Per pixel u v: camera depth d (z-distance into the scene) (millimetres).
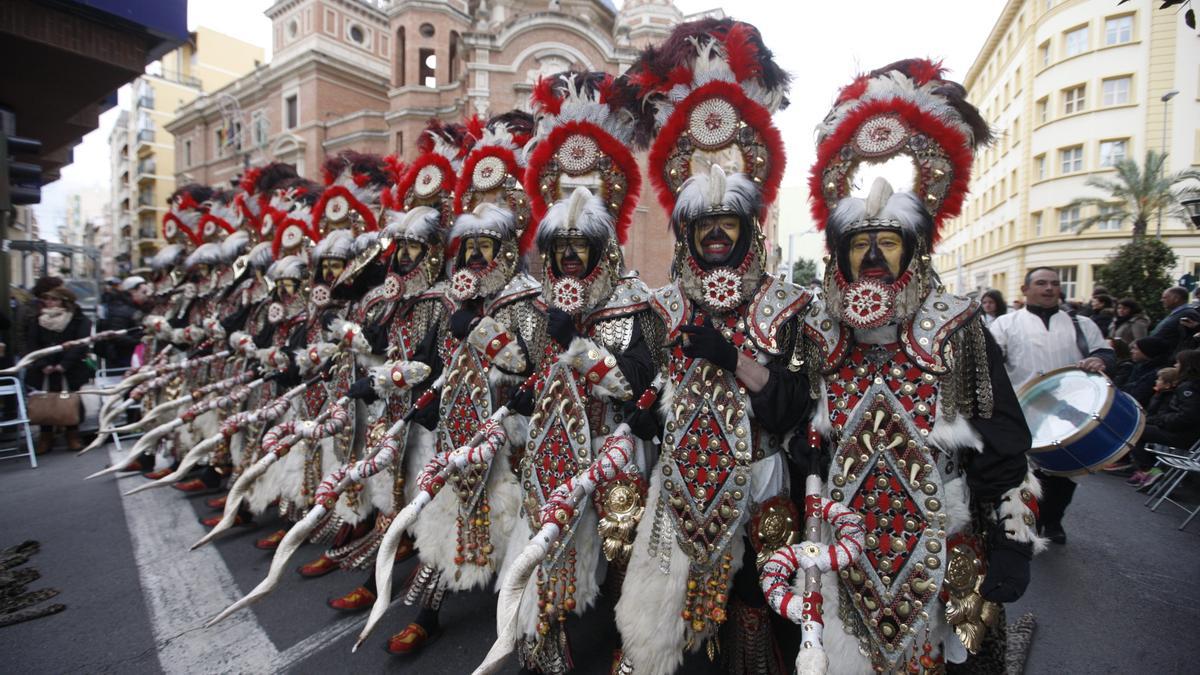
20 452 6082
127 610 2951
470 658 2549
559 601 2141
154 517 4238
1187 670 2434
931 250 1731
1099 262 18125
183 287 5742
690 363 2064
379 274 3832
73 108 8359
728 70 2090
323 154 25094
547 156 2445
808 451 1895
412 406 2879
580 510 2137
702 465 1992
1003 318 4016
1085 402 2754
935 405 1704
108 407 5246
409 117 21078
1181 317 5477
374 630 2777
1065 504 3729
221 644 2658
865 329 1683
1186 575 3334
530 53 18531
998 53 22406
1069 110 18812
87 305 12820
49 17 6441
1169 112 17312
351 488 3191
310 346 3666
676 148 2154
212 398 4230
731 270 1964
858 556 1646
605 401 2254
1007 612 2904
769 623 2203
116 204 51375
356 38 26672
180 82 42500
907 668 1660
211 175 31406
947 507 1701
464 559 2494
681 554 1999
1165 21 17125
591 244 2256
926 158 1773
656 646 1973
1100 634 2713
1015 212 20531
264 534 3941
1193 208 6445
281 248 4254
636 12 22953
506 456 2605
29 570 3363
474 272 2627
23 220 19750
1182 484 5094
